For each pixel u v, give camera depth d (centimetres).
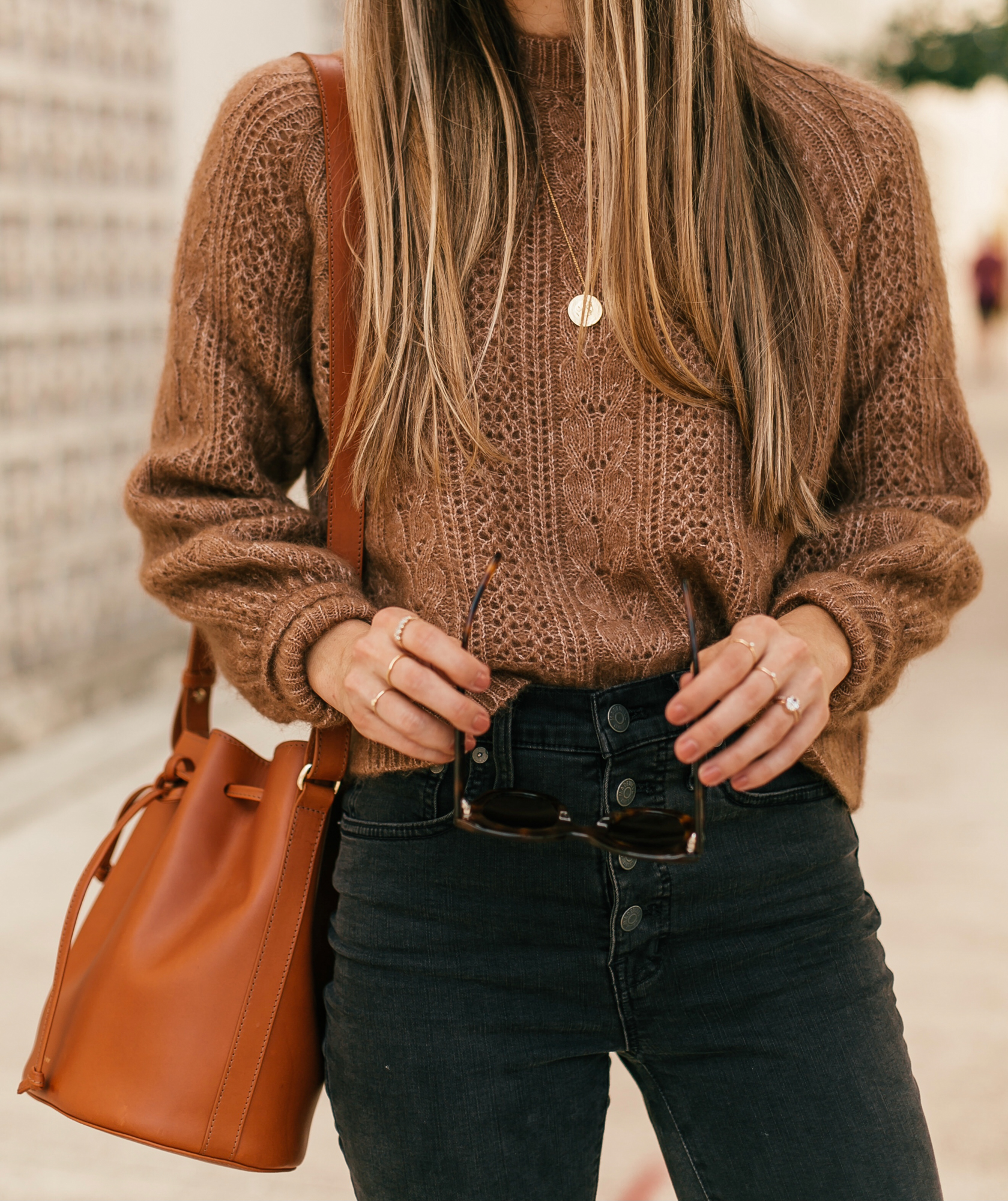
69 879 339
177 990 123
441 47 122
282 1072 123
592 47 118
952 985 282
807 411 124
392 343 120
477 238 118
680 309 120
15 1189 225
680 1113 123
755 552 121
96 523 489
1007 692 497
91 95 468
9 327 435
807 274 124
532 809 103
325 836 126
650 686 117
